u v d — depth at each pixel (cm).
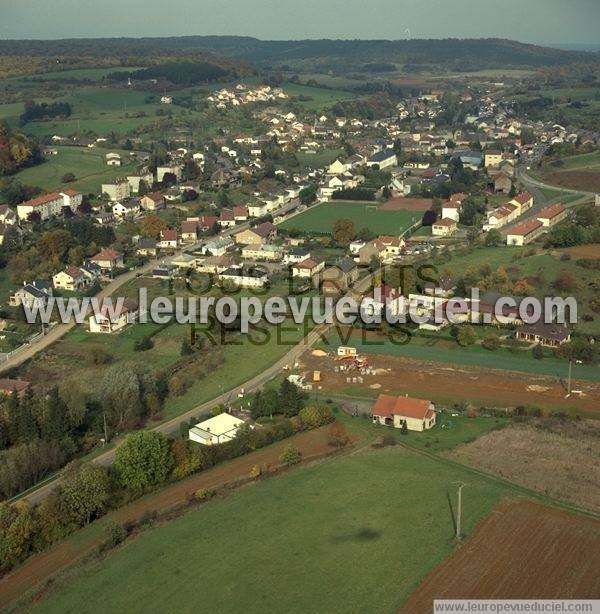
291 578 7738
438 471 9781
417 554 7994
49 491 9888
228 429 11081
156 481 9719
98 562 8206
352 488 9412
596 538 8144
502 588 7406
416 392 12569
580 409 11769
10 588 7994
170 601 7512
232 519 8862
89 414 11844
